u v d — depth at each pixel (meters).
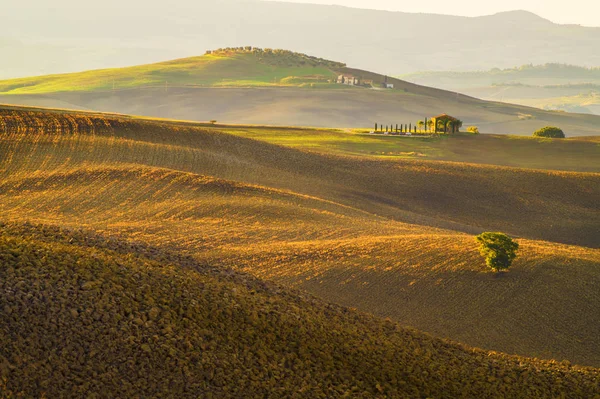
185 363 61.31
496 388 73.00
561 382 77.25
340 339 76.44
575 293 141.12
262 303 80.56
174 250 142.75
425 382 70.94
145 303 68.62
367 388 66.69
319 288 131.75
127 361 58.94
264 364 65.75
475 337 119.38
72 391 53.38
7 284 62.91
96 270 71.88
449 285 141.38
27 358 54.59
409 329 92.69
